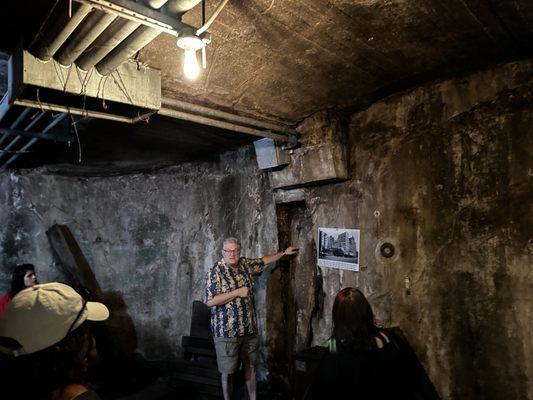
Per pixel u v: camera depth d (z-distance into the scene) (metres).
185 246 4.51
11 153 3.45
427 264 2.51
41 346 0.85
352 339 1.52
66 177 4.69
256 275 3.71
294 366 2.84
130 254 4.75
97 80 1.73
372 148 2.86
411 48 2.08
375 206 2.81
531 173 2.12
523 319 2.10
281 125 3.00
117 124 2.89
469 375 2.28
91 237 4.71
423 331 2.49
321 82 2.43
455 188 2.41
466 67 2.34
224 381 3.16
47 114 2.27
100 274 4.68
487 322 2.23
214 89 2.30
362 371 1.48
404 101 2.69
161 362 4.40
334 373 1.51
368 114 2.90
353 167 2.97
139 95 1.89
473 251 2.31
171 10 1.31
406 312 2.58
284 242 3.60
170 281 4.57
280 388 3.44
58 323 0.88
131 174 4.79
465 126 2.39
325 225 3.13
